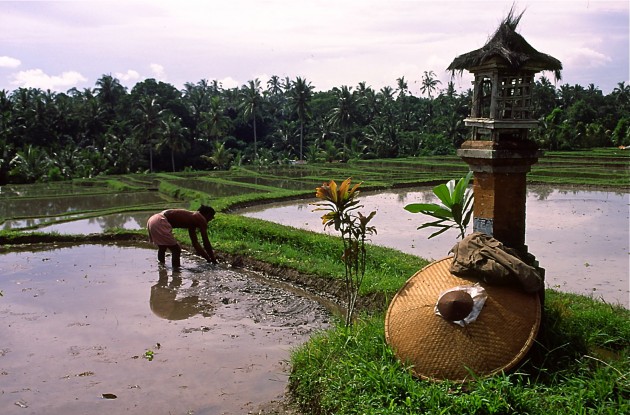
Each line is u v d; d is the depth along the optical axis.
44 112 63.69
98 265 14.49
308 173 47.22
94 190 37.91
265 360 7.96
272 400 6.63
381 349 6.25
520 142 6.63
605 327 7.32
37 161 51.56
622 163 43.66
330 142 66.75
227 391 6.94
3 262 14.91
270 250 14.59
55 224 22.61
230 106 85.00
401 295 6.61
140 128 59.81
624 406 4.62
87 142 67.12
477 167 6.84
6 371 7.62
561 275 12.77
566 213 22.81
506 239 6.78
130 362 7.93
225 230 17.38
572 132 61.97
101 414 6.38
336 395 5.66
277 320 9.91
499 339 5.55
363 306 10.28
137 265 14.48
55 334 9.12
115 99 74.88
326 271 12.08
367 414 5.00
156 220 14.03
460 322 5.69
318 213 25.19
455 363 5.50
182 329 9.39
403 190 34.31
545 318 6.19
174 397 6.80
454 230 19.25
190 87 96.81
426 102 89.88
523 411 4.75
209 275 13.32
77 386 7.14
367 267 12.30
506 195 6.72
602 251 15.41
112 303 10.97
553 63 6.45
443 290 6.20
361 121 79.25
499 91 6.50
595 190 31.61
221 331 9.30
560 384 5.29
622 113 84.69
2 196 33.56
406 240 17.53
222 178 44.72
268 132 84.25
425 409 4.94
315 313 10.30
